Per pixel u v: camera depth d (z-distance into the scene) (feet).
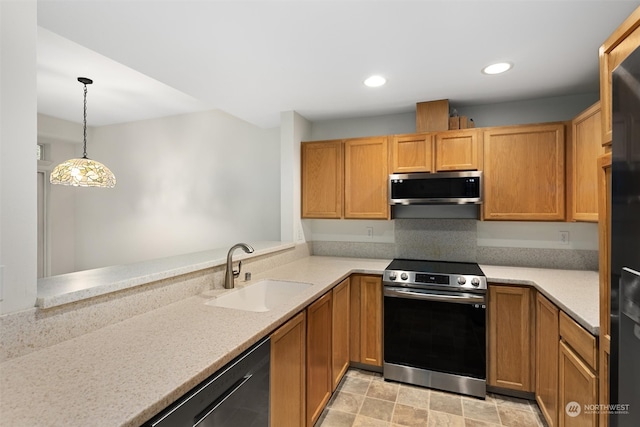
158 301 4.99
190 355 3.42
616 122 3.03
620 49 3.45
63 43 7.21
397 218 9.73
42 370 3.05
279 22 5.11
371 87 7.85
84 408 2.48
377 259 10.14
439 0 4.57
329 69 6.86
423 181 8.61
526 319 7.07
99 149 14.57
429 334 7.69
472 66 6.70
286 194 9.80
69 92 10.35
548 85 7.71
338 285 7.54
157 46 5.88
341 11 4.82
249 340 3.88
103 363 3.22
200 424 3.12
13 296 3.24
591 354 4.35
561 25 5.17
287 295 6.99
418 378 7.79
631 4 4.62
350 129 10.55
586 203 6.83
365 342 8.50
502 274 7.67
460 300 7.38
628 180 2.83
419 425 6.40
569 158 7.55
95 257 14.87
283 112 9.81
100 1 4.51
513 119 8.84
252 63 6.57
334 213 9.76
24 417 2.35
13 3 3.23
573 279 7.13
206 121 12.57
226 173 12.28
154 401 2.59
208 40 5.65
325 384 6.73
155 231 13.56
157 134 13.42
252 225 11.90
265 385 4.31
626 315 2.83
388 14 4.90
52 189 14.47
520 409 6.87
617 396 3.05
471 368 7.34
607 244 3.72
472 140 8.32
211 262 6.06
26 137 3.34
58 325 3.64
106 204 14.55
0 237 3.14
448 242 9.57
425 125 8.89
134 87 9.91
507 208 8.05
